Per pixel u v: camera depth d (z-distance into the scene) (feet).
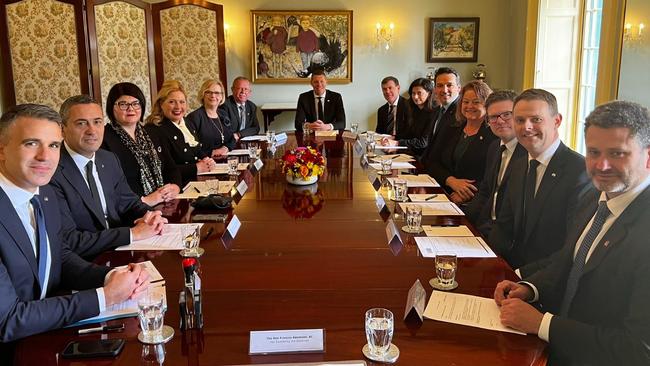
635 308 4.23
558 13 20.12
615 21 13.85
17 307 4.54
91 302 4.79
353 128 17.93
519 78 22.71
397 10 24.59
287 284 5.50
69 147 7.54
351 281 5.57
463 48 24.70
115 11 20.21
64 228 6.64
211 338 4.44
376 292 5.30
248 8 24.52
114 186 8.25
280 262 6.11
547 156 7.18
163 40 22.48
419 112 16.87
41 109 5.34
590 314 4.90
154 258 6.28
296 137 17.39
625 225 4.71
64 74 19.25
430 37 24.64
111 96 10.28
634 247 4.54
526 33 21.25
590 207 5.50
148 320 4.43
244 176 11.09
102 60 19.84
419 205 8.48
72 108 7.39
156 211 7.79
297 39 24.67
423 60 24.94
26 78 19.25
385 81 18.99
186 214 8.15
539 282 5.35
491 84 24.89
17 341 4.49
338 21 24.57
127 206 8.42
